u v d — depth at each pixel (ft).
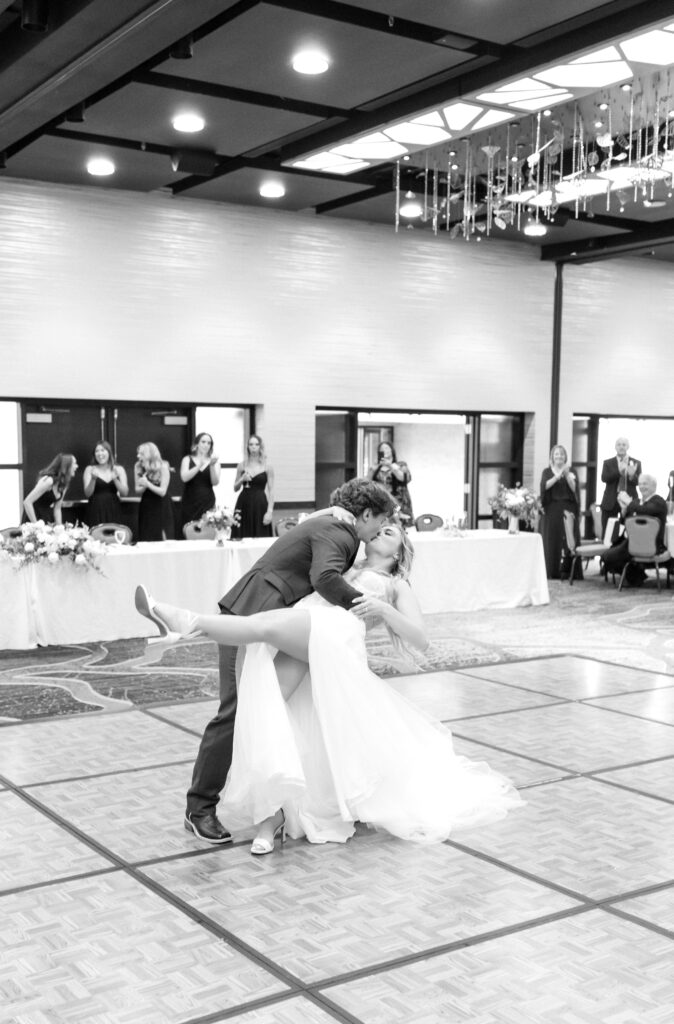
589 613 33.65
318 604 14.12
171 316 37.70
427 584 33.01
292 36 22.27
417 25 22.45
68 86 23.76
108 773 16.22
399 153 30.22
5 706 20.58
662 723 19.62
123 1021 9.10
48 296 35.37
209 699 21.26
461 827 14.07
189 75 24.82
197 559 28.53
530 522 38.17
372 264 41.98
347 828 13.80
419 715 15.17
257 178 34.45
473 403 45.16
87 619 27.25
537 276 46.52
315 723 13.82
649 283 50.19
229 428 39.86
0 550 26.20
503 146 31.40
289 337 40.24
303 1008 9.37
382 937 10.80
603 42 21.15
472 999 9.54
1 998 9.48
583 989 9.75
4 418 35.24
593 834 13.85
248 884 12.16
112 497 34.88
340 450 42.60
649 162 26.96
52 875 12.34
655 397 50.93
